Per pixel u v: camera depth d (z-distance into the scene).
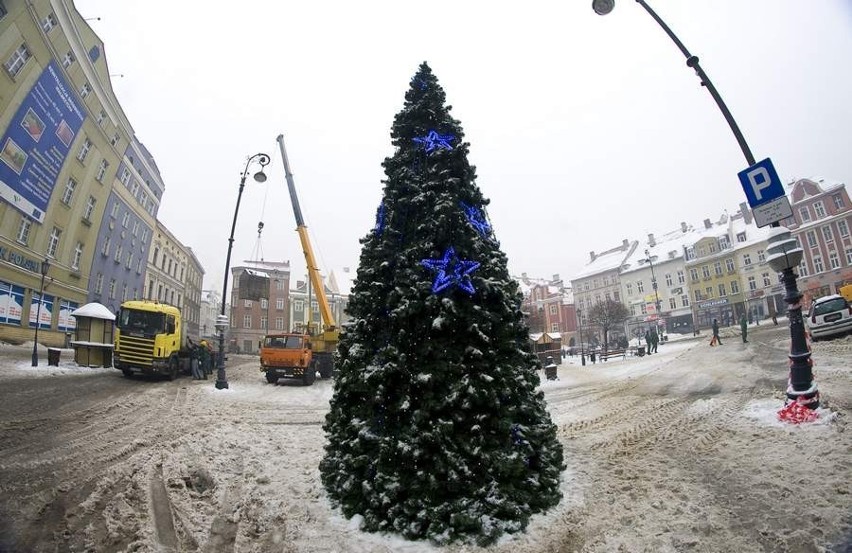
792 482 4.29
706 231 64.38
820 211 48.09
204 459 6.14
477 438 3.88
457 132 5.07
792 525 3.56
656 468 5.15
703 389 10.55
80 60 27.92
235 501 4.77
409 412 4.02
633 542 3.53
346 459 4.23
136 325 16.41
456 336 4.16
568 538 3.66
